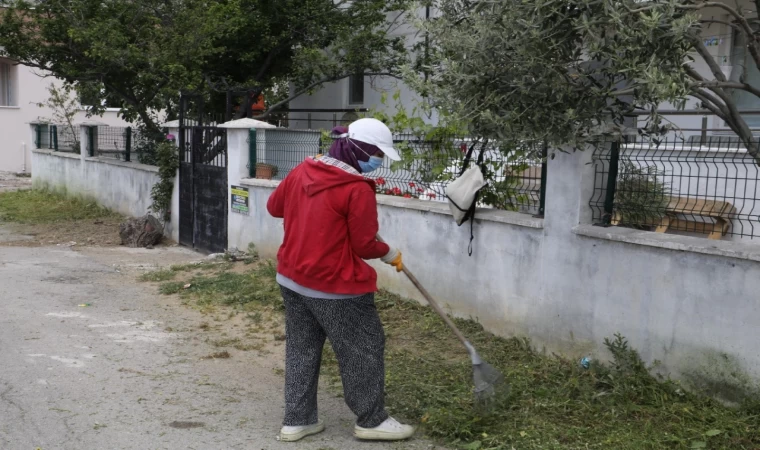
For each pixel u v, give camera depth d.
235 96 13.87
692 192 5.96
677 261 4.75
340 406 4.92
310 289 4.09
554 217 5.56
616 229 5.23
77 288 8.41
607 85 3.73
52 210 15.51
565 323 5.53
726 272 4.49
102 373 5.46
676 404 4.57
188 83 12.02
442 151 7.09
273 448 4.21
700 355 4.66
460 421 4.46
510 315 6.03
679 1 3.54
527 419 4.52
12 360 5.68
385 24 13.98
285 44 13.70
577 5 3.45
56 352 5.93
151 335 6.57
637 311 5.01
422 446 4.27
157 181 12.53
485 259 6.25
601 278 5.23
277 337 6.57
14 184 21.31
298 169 4.24
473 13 4.12
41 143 19.27
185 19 12.33
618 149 5.36
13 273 9.12
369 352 4.21
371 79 14.51
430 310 6.89
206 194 10.91
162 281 8.88
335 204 4.01
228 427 4.52
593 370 5.17
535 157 4.41
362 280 4.13
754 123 9.12
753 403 4.37
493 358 5.73
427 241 6.91
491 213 6.15
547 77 3.82
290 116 17.25
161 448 4.18
